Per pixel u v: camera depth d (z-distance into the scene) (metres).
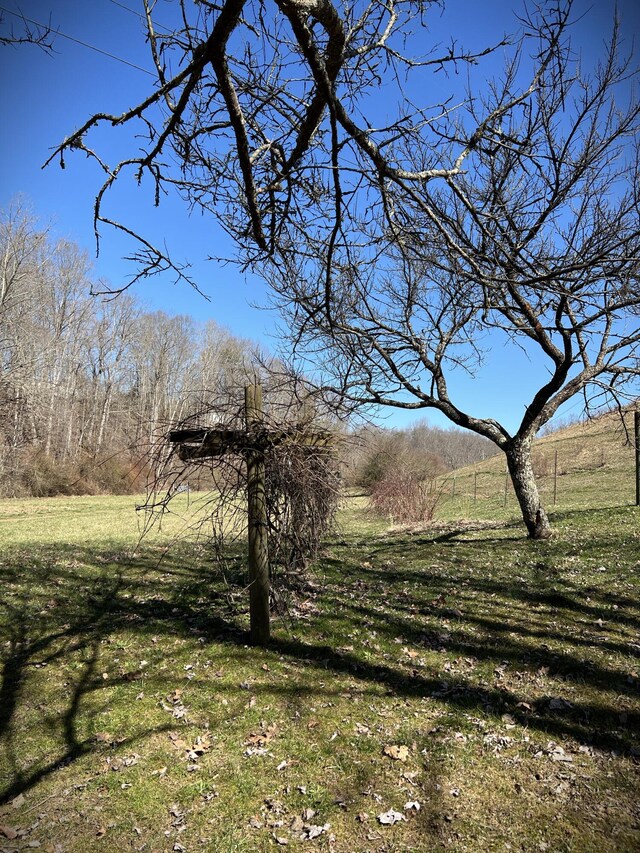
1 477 27.94
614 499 17.27
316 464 6.74
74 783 3.62
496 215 2.81
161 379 40.91
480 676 4.86
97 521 18.67
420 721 4.18
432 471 20.48
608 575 7.64
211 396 6.32
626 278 2.43
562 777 3.43
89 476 30.22
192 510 20.14
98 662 5.51
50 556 10.63
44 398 32.78
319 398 6.05
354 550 10.71
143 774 3.69
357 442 7.48
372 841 3.00
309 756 3.79
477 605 6.76
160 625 6.44
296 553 6.91
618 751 3.66
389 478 16.50
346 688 4.76
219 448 5.54
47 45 2.55
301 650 5.56
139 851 3.02
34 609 7.17
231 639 5.90
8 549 11.61
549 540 9.96
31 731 4.28
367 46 2.43
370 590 7.62
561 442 32.97
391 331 9.35
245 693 4.73
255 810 3.29
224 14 1.93
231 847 3.01
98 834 3.15
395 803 3.29
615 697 4.34
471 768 3.58
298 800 3.36
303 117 2.81
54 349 35.03
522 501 10.28
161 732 4.19
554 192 4.25
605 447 28.95
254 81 2.85
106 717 4.44
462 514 17.86
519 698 4.43
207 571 9.05
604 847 2.86
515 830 3.02
